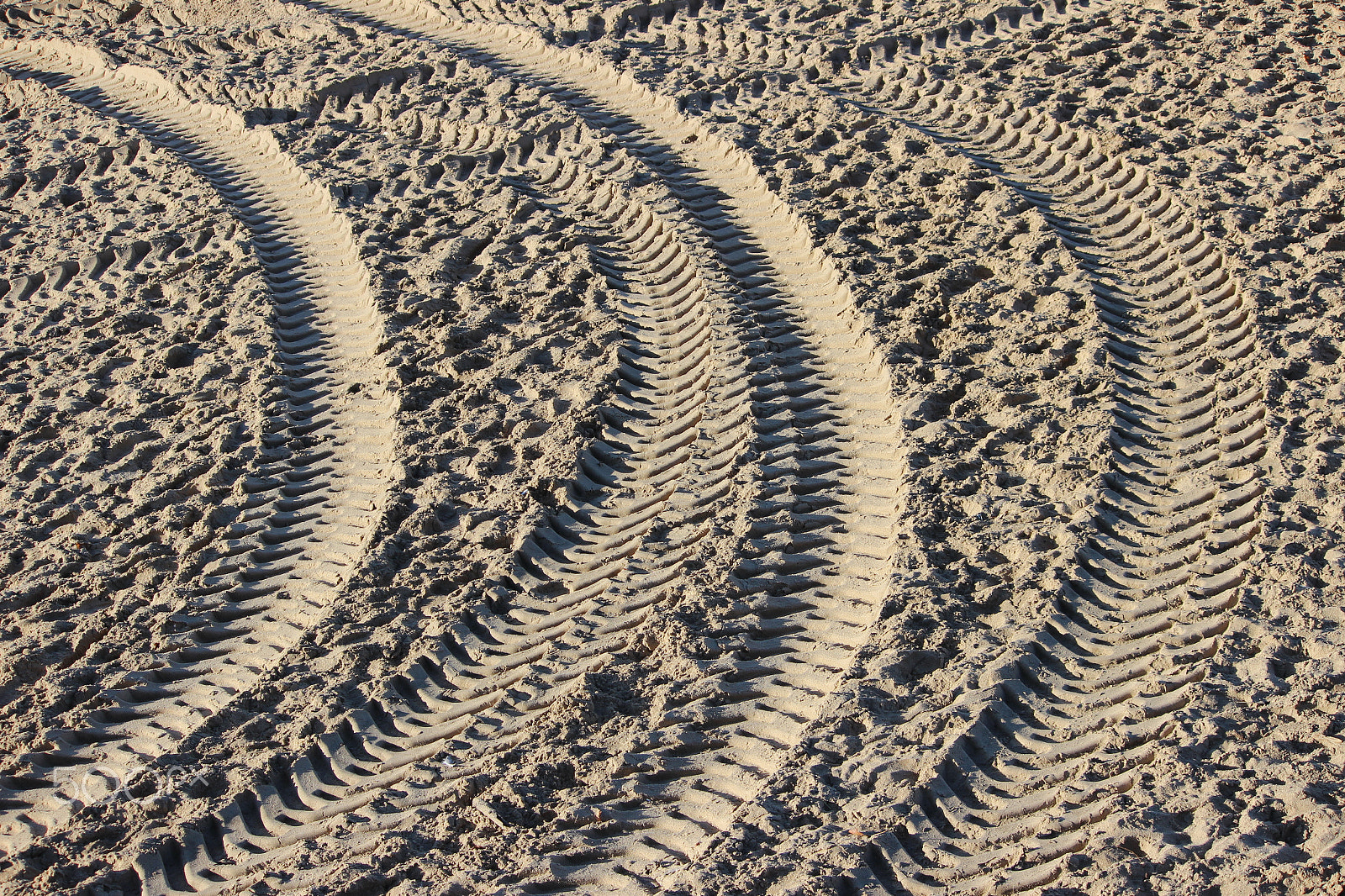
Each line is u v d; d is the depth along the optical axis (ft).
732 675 15.42
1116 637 14.75
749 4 37.58
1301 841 11.44
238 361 25.03
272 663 17.20
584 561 18.22
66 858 14.58
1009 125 28.02
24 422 24.44
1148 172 24.99
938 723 13.84
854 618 16.03
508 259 26.76
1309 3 31.04
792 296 23.68
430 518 19.57
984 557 16.52
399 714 15.90
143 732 16.71
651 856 13.01
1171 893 11.13
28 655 18.33
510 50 37.58
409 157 32.22
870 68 32.42
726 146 29.32
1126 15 32.42
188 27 44.80
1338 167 24.08
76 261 30.27
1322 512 15.96
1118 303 21.58
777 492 18.65
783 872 12.26
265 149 34.50
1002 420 19.29
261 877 13.64
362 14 42.78
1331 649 13.69
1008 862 11.98
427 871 13.26
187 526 20.90
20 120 39.68
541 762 14.49
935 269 23.52
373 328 25.26
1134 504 16.94
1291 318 20.13
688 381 21.77
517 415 21.74
